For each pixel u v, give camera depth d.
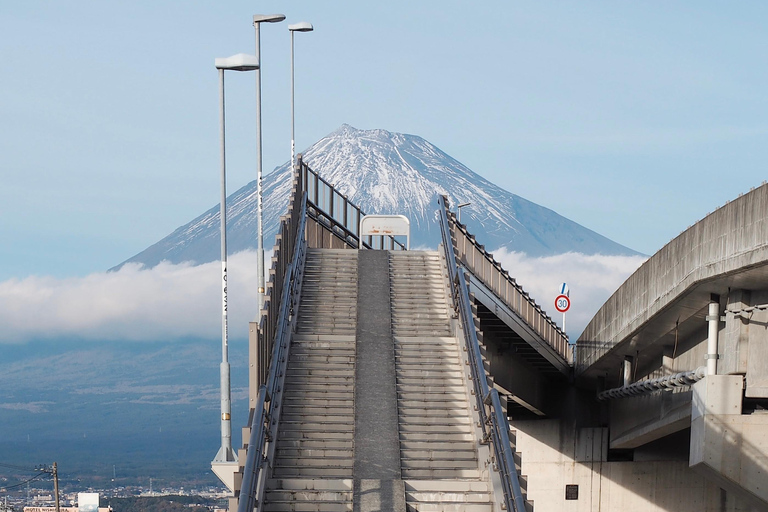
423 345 27.12
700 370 29.22
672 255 31.75
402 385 25.14
